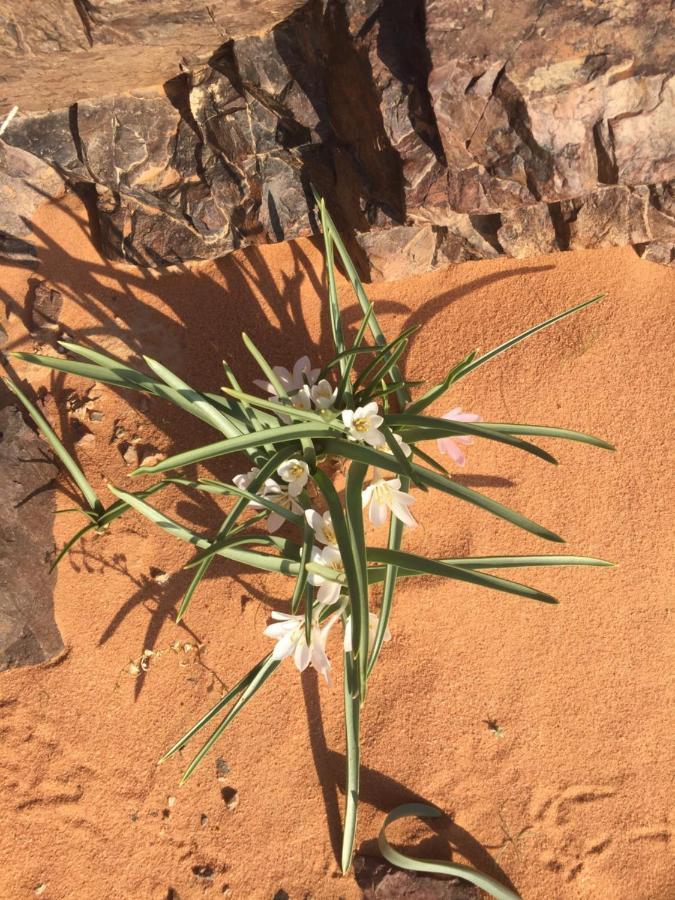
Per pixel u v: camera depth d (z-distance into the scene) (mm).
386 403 502
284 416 494
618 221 532
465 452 563
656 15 438
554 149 473
